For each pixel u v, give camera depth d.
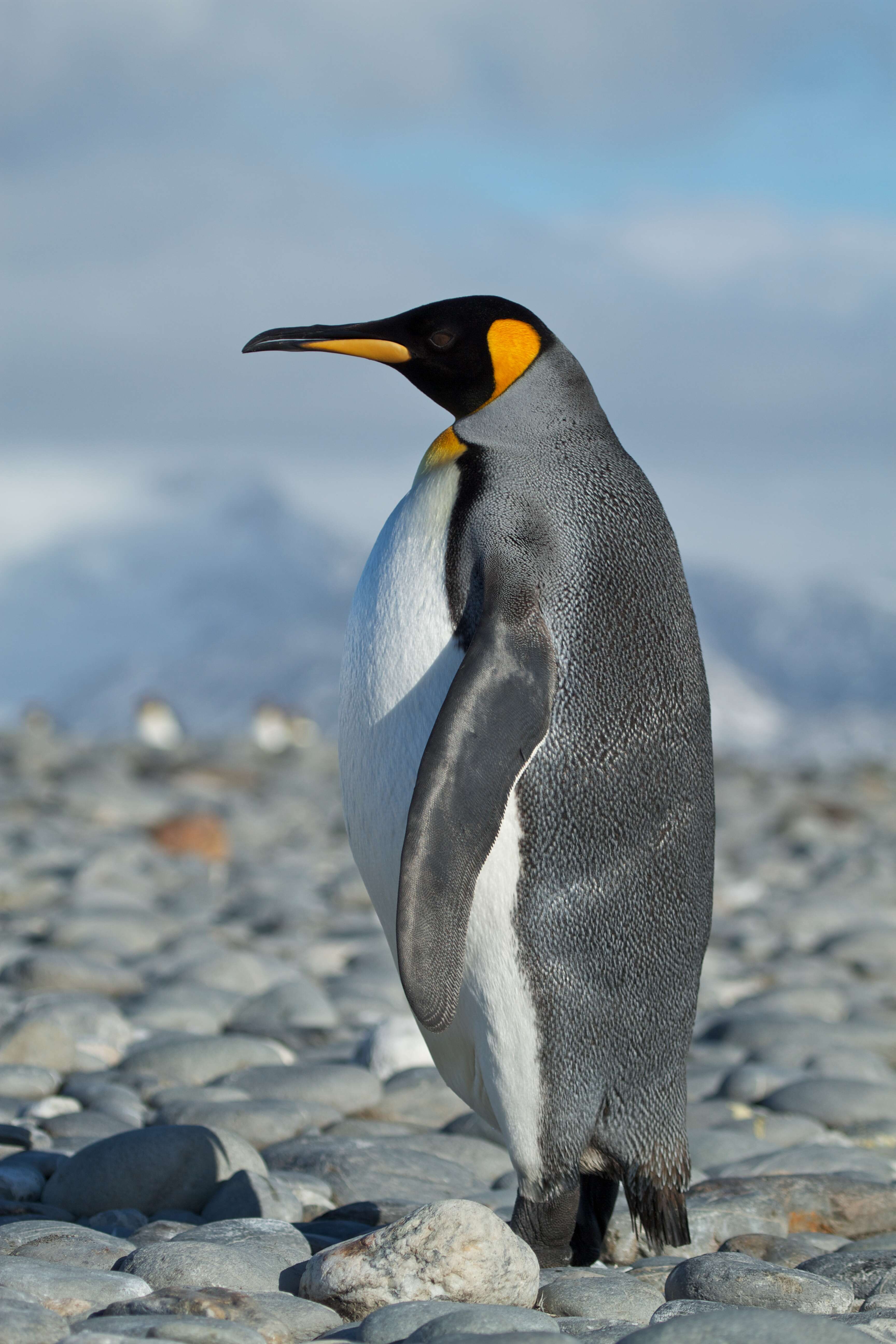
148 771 52.47
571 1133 8.88
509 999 8.73
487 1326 6.73
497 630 8.57
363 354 9.78
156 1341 6.41
